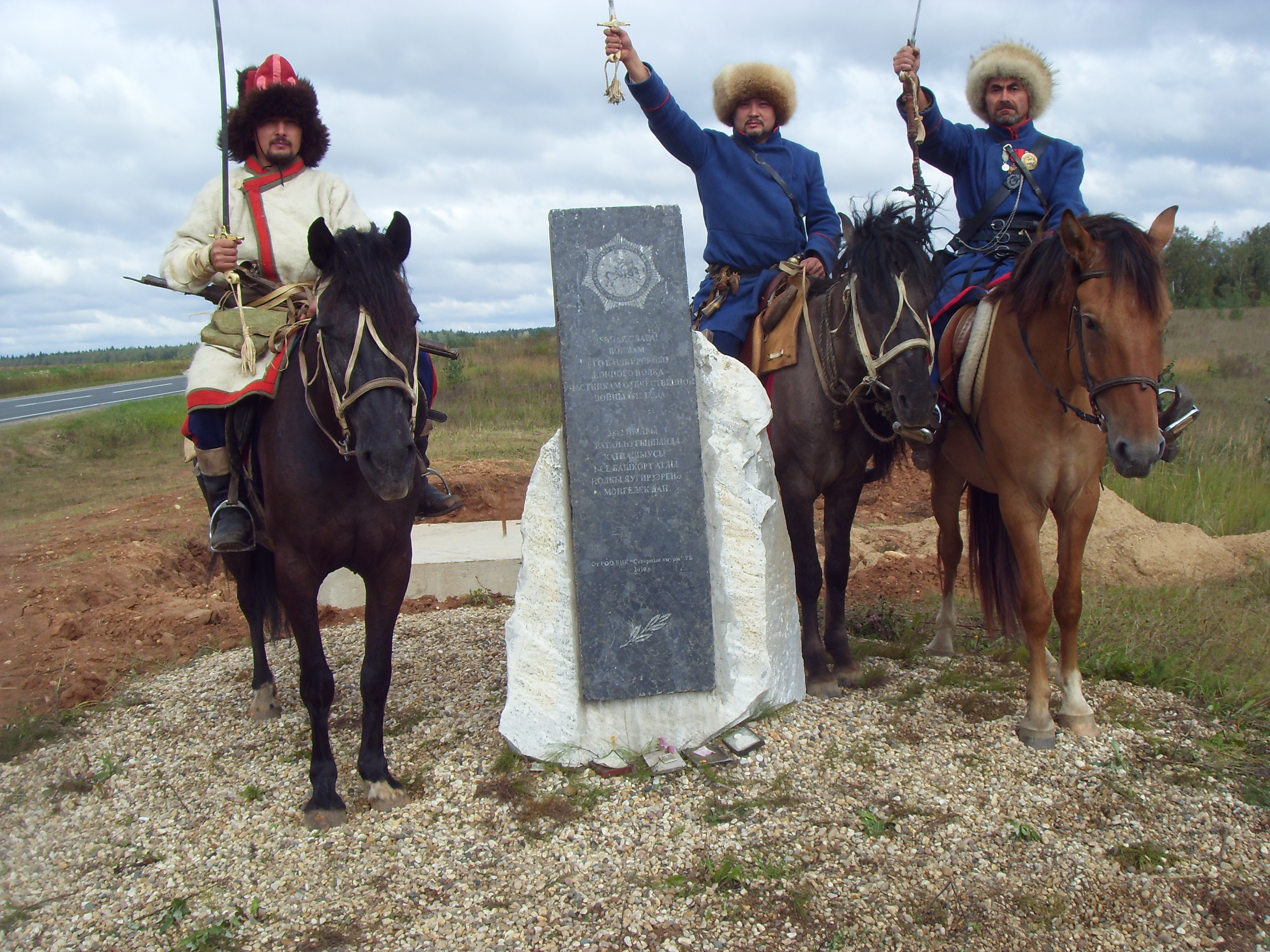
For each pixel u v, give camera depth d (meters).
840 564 4.88
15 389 41.84
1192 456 9.55
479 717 4.56
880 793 3.69
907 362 4.13
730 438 4.28
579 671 4.12
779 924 2.96
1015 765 3.87
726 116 5.39
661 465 4.10
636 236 4.11
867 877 3.17
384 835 3.54
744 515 4.25
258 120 4.41
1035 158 4.83
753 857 3.29
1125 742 4.03
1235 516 7.98
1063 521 4.08
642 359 4.09
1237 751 3.92
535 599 4.15
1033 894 3.07
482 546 7.48
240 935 3.00
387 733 4.48
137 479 14.02
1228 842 3.30
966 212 5.06
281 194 4.41
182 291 4.25
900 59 4.70
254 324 4.02
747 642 4.23
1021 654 5.08
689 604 4.11
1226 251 34.75
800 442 4.64
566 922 3.00
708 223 5.32
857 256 4.30
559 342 4.07
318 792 3.68
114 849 3.54
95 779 4.15
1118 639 5.13
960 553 5.22
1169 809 3.52
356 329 3.29
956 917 2.97
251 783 4.04
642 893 3.12
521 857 3.36
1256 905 2.99
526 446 13.21
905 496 10.18
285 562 3.67
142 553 8.02
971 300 4.67
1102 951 2.82
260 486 4.00
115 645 6.06
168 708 5.00
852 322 4.35
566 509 4.15
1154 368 3.41
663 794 3.75
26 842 3.62
